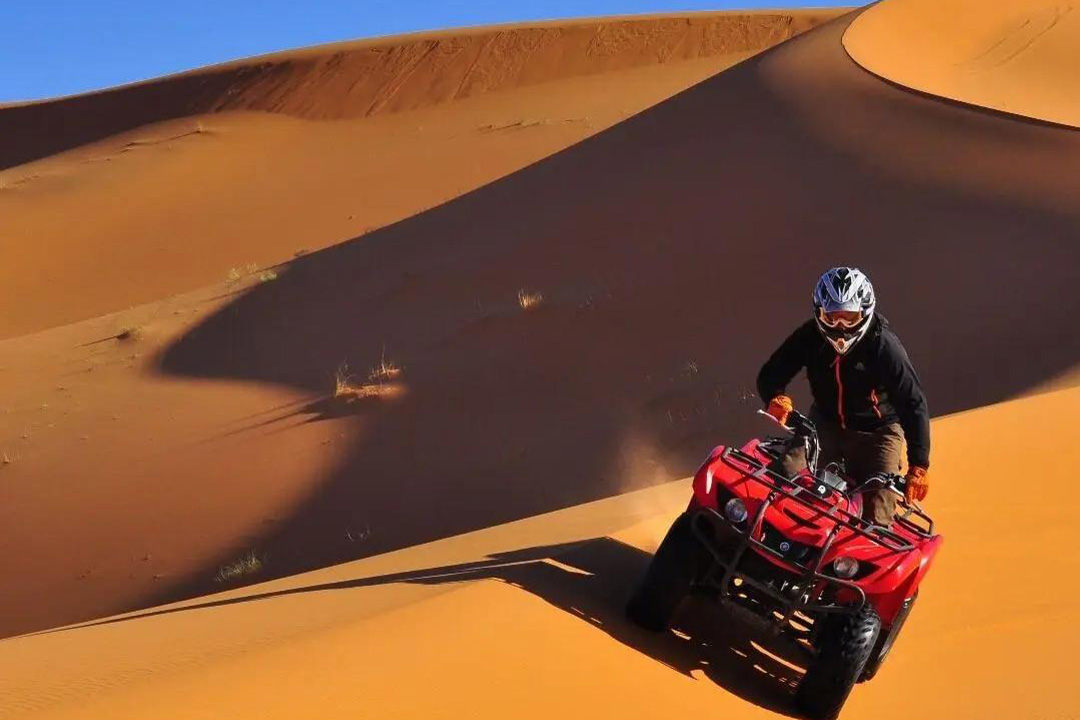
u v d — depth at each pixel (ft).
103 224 207.82
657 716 17.37
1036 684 21.27
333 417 77.00
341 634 17.16
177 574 60.49
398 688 15.44
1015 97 138.00
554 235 103.91
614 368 75.92
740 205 98.53
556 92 266.16
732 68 143.13
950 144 100.22
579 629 19.36
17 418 90.99
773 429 61.98
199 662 16.93
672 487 35.63
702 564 21.16
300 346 96.37
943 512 30.09
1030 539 28.40
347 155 237.04
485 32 284.20
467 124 247.50
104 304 177.47
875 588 19.43
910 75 135.95
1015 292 71.97
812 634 21.31
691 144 117.39
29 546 65.98
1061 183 86.99
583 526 29.37
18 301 181.47
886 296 77.92
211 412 83.56
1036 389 57.11
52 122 301.02
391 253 115.34
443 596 19.51
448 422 72.64
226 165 238.89
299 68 278.67
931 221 86.89
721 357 73.97
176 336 107.86
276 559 60.18
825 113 113.91
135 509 68.54
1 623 58.49
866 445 22.44
